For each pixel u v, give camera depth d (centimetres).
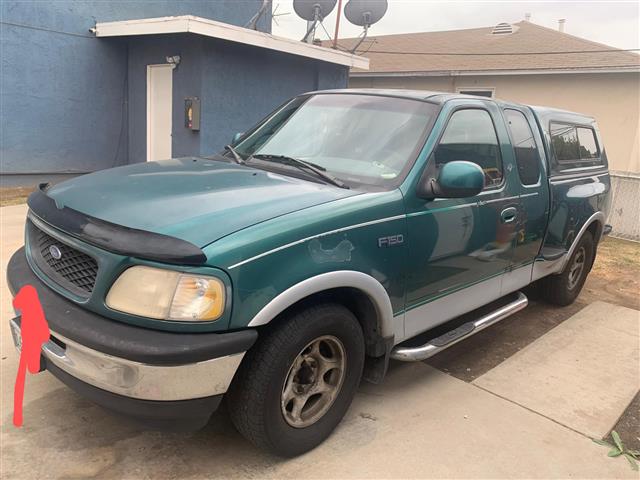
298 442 280
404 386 374
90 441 286
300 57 1208
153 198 269
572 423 343
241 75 1078
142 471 267
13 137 1014
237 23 1313
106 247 232
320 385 288
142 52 1104
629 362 441
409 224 309
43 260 282
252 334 238
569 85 1558
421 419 332
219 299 228
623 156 1505
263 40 1044
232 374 237
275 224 250
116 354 222
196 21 926
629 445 324
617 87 1487
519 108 445
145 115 1127
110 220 246
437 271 338
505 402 362
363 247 283
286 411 273
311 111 389
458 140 357
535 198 432
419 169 320
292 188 294
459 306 373
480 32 2133
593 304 588
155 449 284
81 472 263
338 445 299
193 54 1006
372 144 342
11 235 662
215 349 227
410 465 287
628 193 963
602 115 1520
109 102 1137
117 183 298
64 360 242
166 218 245
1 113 992
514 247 414
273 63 1145
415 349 333
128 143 1181
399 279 310
